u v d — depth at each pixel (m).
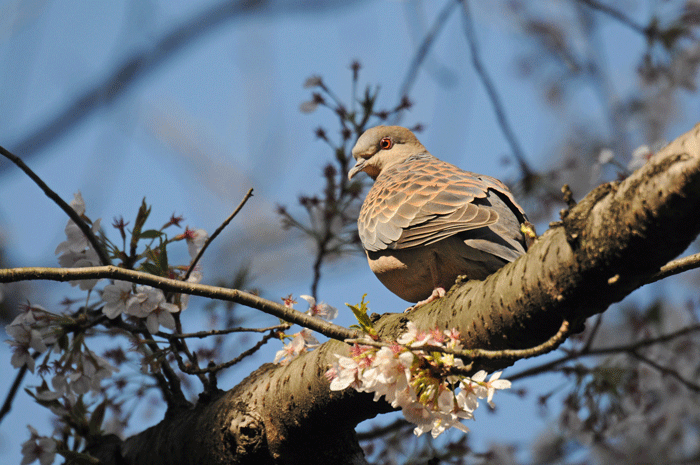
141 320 8.12
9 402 8.95
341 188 10.80
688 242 4.39
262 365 7.56
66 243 7.83
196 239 8.12
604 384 10.34
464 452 9.38
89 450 8.55
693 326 10.47
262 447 6.82
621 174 11.42
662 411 12.86
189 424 7.47
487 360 4.87
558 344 4.83
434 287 8.27
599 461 13.24
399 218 8.40
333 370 5.43
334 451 7.00
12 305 10.72
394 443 10.32
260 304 5.98
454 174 8.97
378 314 6.30
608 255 4.55
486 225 7.79
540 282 4.98
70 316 8.24
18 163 6.39
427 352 5.12
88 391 8.03
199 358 9.79
